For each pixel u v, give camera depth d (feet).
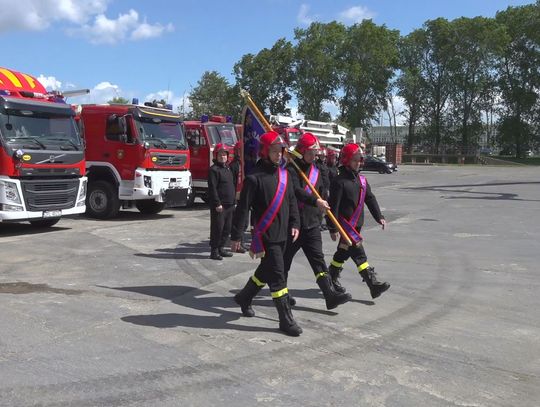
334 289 21.65
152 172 47.55
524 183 102.58
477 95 278.05
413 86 273.95
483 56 263.70
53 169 38.65
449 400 13.51
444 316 20.54
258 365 15.49
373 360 16.06
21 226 43.24
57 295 22.47
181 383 14.19
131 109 47.09
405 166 220.84
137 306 21.08
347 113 271.28
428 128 290.97
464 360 16.16
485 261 30.91
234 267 28.50
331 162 40.96
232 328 18.67
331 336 18.08
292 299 21.66
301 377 14.74
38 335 17.54
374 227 45.19
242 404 13.11
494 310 21.39
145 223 46.39
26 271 26.89
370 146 206.18
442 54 269.03
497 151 332.60
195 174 59.72
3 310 20.21
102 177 49.49
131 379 14.35
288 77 272.92
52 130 39.29
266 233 18.06
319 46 263.90
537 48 268.21
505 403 13.41
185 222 47.42
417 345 17.38
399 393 13.87
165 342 17.16
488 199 70.90
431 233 41.70
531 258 31.76
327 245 36.88
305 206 19.97
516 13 271.08
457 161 261.24
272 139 17.99
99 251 32.45
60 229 41.70
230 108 260.42
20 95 38.58
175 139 50.31
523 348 17.25
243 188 18.06
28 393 13.39
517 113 273.33
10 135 36.52
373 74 269.64
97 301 21.67
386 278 26.71
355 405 13.17
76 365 15.19
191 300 22.11
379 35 265.75
